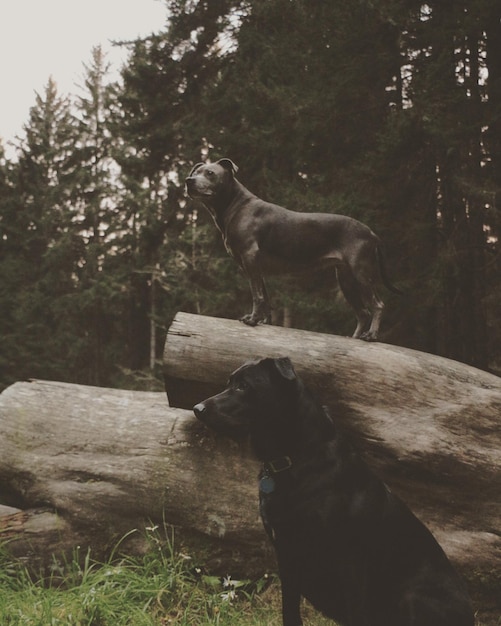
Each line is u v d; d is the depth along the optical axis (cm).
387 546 297
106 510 423
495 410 417
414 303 902
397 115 829
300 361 421
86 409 465
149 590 370
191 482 425
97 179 2686
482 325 1000
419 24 859
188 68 1444
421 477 411
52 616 333
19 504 455
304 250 441
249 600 398
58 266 2583
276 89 959
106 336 2566
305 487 291
